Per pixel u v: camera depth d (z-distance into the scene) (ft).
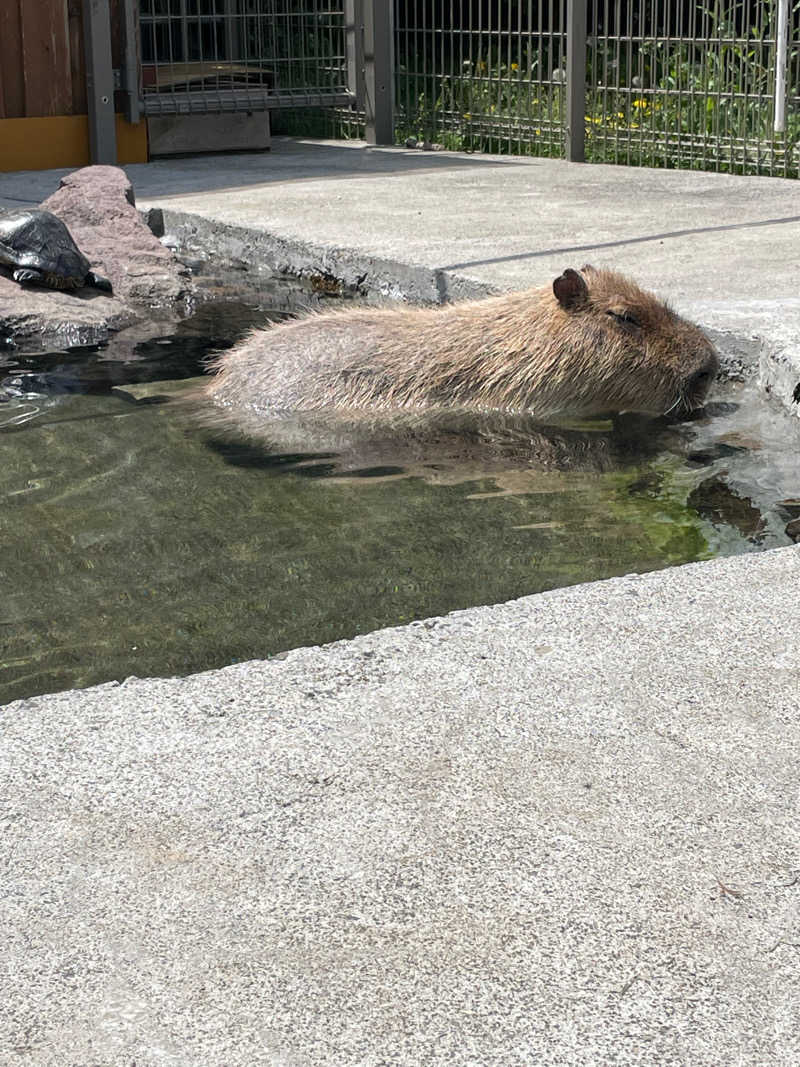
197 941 6.12
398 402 17.03
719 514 12.64
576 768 7.54
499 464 14.48
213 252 29.58
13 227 24.29
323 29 50.03
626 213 29.12
